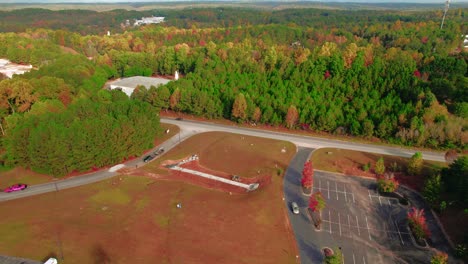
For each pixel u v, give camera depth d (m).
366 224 70.38
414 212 71.06
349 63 150.38
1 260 56.50
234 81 137.62
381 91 126.00
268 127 119.56
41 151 79.00
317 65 146.00
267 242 63.47
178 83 134.50
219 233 64.81
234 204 74.06
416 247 64.44
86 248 59.66
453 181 78.06
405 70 133.38
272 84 135.25
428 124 103.25
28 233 62.66
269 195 78.19
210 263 57.69
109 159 88.06
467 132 99.94
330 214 72.88
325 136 113.12
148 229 65.12
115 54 190.88
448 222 71.00
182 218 68.62
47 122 84.88
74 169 84.94
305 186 79.44
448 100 120.62
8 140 85.69
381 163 87.00
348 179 87.19
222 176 86.88
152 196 75.94
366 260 60.78
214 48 196.25
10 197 74.38
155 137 104.44
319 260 60.09
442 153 101.81
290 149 102.81
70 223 65.75
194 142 105.44
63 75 138.75
